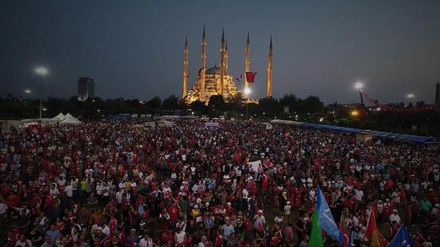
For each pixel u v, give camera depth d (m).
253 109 130.38
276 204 19.08
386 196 19.12
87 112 95.56
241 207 17.91
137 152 28.23
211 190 17.70
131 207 14.65
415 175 21.48
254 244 11.77
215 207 15.23
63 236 11.55
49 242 11.19
